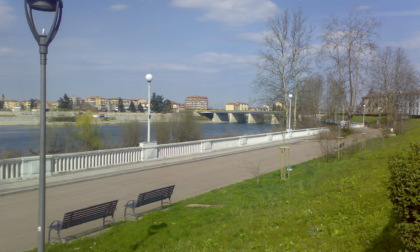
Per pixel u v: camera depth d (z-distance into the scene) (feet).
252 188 45.62
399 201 16.34
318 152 87.35
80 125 99.55
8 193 40.32
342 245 19.38
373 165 46.55
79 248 24.61
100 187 46.24
